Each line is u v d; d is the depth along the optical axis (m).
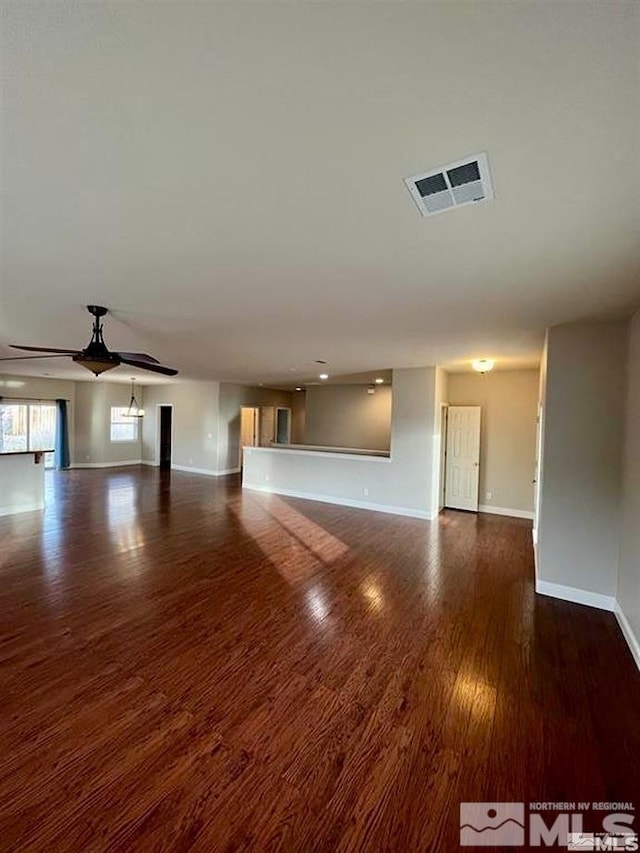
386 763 1.83
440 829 1.55
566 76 0.96
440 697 2.29
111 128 1.17
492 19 0.83
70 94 1.04
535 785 1.74
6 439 9.66
